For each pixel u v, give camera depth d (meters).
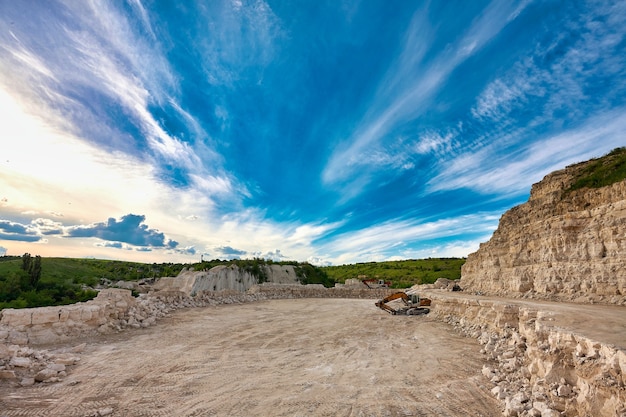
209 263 70.19
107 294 20.41
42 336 14.49
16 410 8.51
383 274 74.62
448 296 24.30
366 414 8.53
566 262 19.48
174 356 13.62
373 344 16.47
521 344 11.91
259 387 10.42
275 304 34.47
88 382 10.52
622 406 5.92
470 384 10.44
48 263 64.12
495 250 28.19
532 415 7.46
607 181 22.47
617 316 11.20
